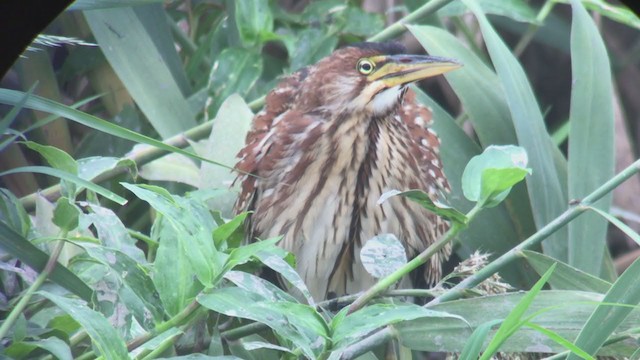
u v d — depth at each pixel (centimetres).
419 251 800
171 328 489
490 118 819
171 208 490
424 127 824
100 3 625
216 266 484
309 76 798
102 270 575
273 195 781
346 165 776
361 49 791
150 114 824
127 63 828
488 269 582
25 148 873
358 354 576
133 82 826
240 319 617
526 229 790
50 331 535
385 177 783
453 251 914
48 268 521
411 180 800
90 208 561
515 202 791
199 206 510
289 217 778
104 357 476
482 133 814
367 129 784
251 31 896
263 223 788
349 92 782
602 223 717
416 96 857
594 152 747
